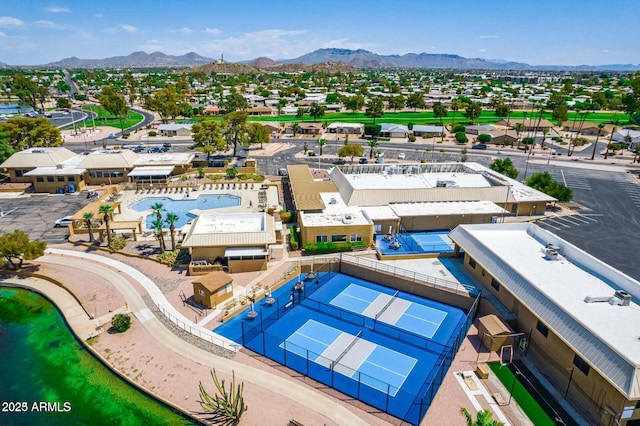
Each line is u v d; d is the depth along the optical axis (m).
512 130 149.38
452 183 72.56
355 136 156.62
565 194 77.88
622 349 30.70
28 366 38.53
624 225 70.94
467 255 52.69
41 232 67.56
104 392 35.31
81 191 89.19
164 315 45.03
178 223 71.50
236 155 124.31
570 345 32.81
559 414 32.19
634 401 28.78
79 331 42.53
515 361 38.44
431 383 34.28
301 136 156.12
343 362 38.31
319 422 31.36
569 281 41.25
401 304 48.62
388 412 32.31
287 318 45.34
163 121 183.38
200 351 39.50
